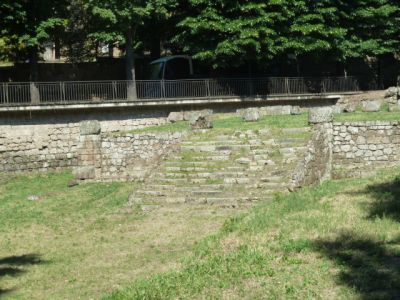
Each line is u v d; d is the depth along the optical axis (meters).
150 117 32.88
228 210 17.11
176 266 12.02
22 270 13.49
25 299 11.48
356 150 21.73
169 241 15.01
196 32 35.03
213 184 18.47
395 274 9.21
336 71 43.91
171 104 33.16
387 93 30.00
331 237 11.65
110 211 18.83
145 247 14.69
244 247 11.81
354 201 14.51
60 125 30.09
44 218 19.08
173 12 37.72
